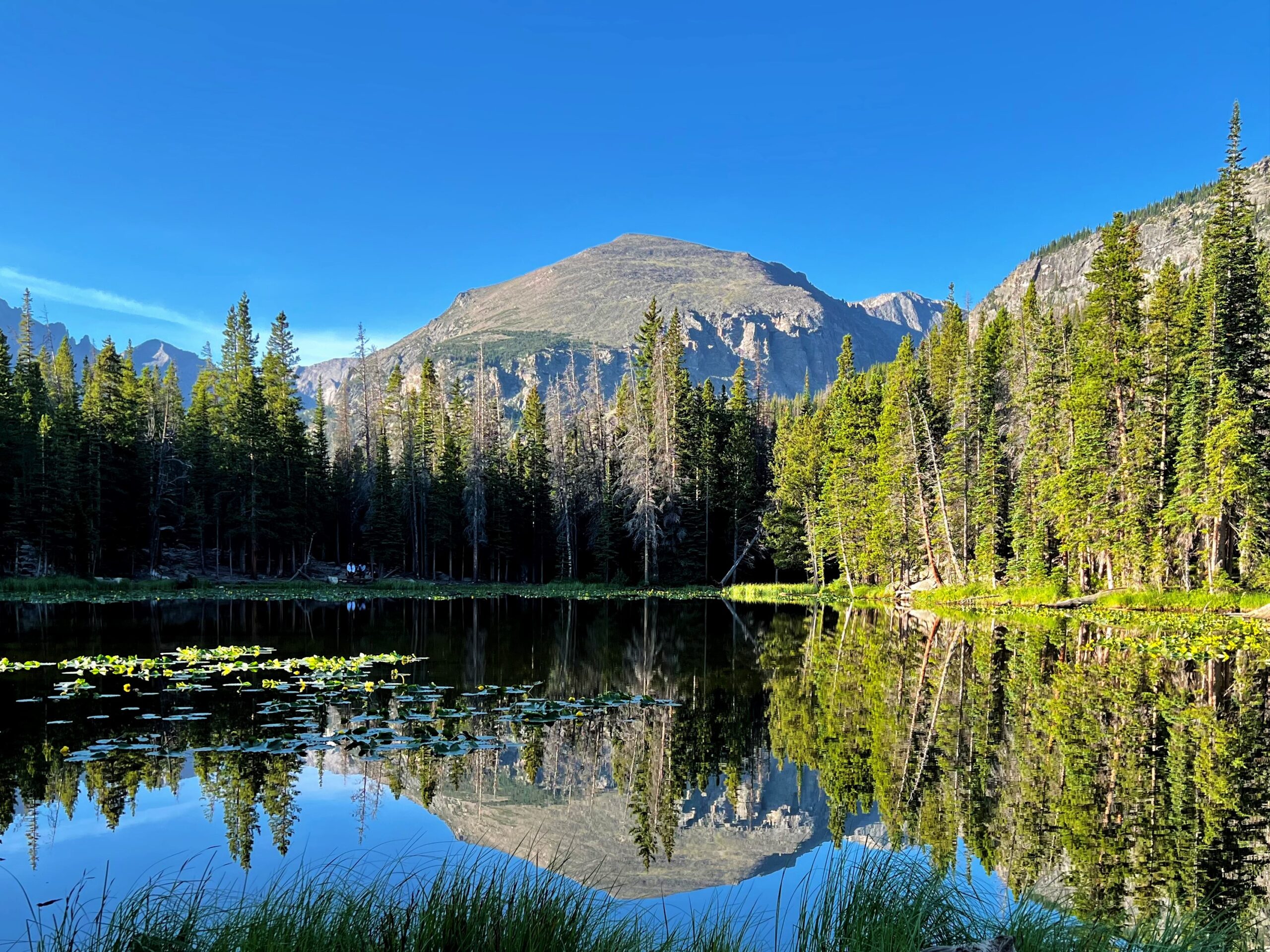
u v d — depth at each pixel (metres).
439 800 10.02
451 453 63.38
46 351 72.12
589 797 10.40
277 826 8.88
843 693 17.56
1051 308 52.97
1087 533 37.19
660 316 72.69
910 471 49.34
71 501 47.06
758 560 64.81
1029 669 19.75
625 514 60.91
